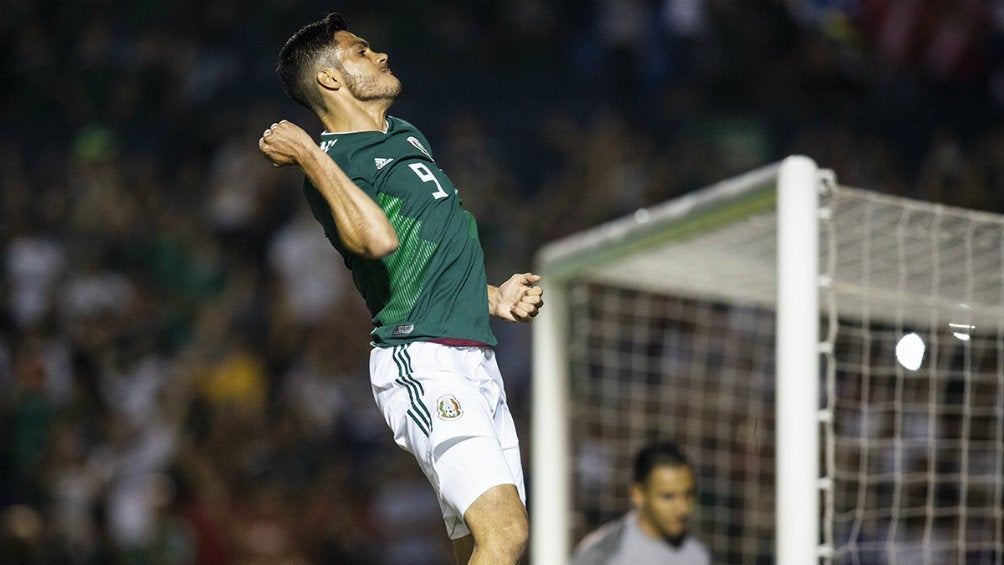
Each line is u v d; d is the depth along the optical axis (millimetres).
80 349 41031
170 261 44406
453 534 14070
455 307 13852
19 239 44781
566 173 47500
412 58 50094
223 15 50312
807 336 18031
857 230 20203
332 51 14453
